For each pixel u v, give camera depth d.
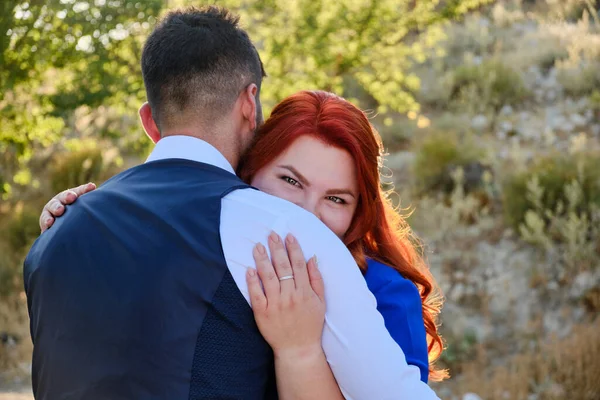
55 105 6.86
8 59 6.64
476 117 11.61
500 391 6.50
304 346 1.42
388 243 1.91
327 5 8.79
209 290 1.35
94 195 1.51
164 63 1.53
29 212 9.44
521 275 8.18
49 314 1.43
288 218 1.43
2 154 10.66
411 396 1.42
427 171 9.89
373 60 9.47
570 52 12.45
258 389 1.41
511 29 14.53
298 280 1.40
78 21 6.64
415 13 10.00
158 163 1.52
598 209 8.45
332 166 1.75
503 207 9.18
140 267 1.37
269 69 8.54
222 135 1.56
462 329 7.52
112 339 1.35
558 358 6.65
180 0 7.45
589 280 7.86
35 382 1.48
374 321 1.44
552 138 10.54
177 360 1.32
